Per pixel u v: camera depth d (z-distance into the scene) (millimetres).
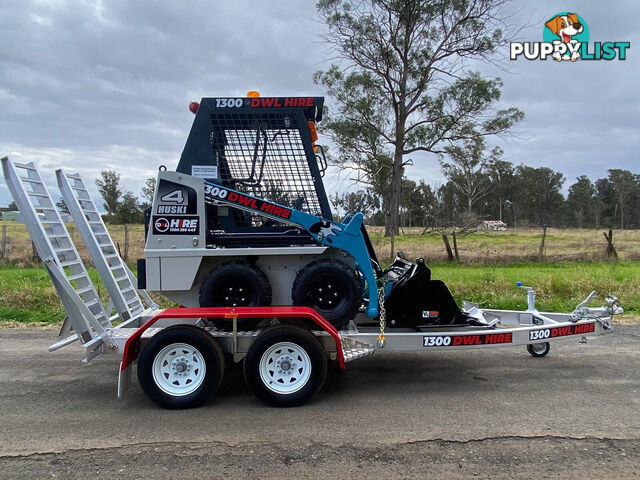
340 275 4734
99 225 5965
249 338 4602
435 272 12555
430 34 33094
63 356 6195
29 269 13727
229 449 3553
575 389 4875
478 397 4656
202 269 4953
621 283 10461
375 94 33375
